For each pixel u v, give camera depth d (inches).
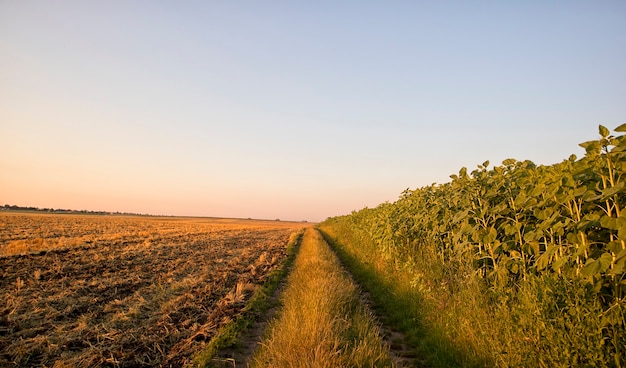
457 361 223.1
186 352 264.7
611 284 167.3
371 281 472.4
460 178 323.6
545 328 171.5
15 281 498.3
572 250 192.9
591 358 151.1
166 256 816.3
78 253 794.8
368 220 749.3
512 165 285.6
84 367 237.5
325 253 729.0
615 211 177.6
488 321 217.3
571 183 184.9
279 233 2193.7
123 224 2315.5
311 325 238.1
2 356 251.6
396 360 233.5
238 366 243.6
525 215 238.4
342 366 187.0
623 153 164.2
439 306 280.8
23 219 2234.3
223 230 2151.8
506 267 235.1
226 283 520.4
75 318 344.2
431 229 407.5
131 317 346.9
